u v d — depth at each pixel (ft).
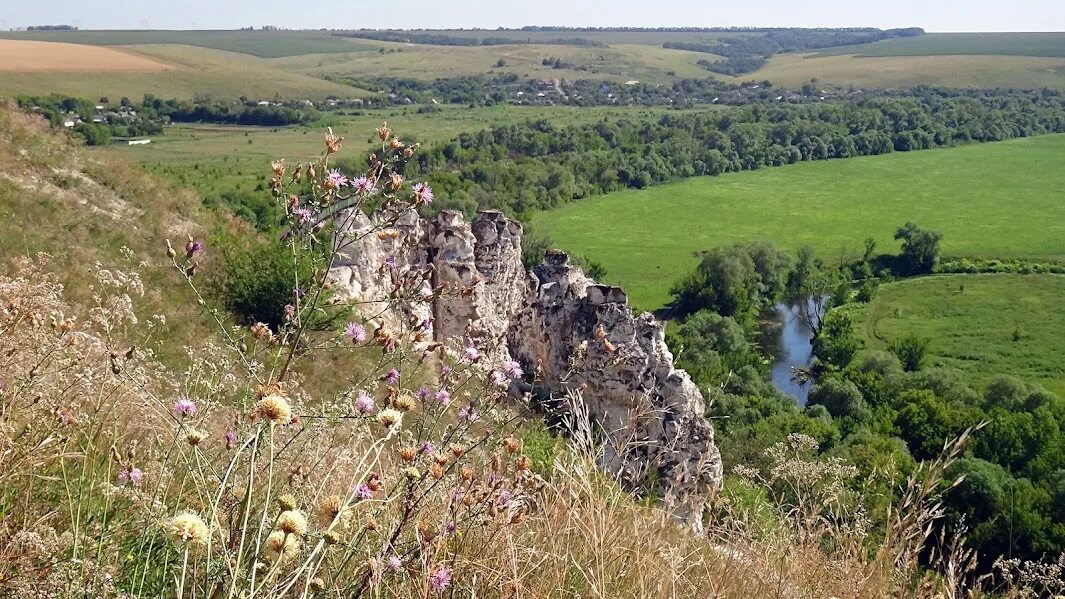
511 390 37.29
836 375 170.30
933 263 266.57
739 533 19.17
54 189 55.16
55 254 40.19
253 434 11.43
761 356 197.16
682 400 39.73
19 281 17.67
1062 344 204.95
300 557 11.55
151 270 48.03
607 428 40.19
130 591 10.59
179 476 13.94
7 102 69.10
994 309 230.27
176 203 63.52
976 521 61.00
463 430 14.53
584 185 336.90
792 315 234.58
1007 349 203.31
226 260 51.75
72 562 10.25
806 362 201.36
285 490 12.90
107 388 15.78
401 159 15.28
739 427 87.20
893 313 230.27
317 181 14.76
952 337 212.02
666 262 262.26
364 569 11.67
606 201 335.06
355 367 37.52
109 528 11.39
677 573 14.67
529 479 15.60
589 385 40.78
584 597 13.76
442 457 12.48
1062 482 66.85
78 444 13.87
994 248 284.61
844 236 302.86
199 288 48.57
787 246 285.84
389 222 14.94
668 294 235.40
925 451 120.06
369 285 43.32
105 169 62.64
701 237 294.05
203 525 9.61
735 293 219.61
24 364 14.94
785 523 19.88
